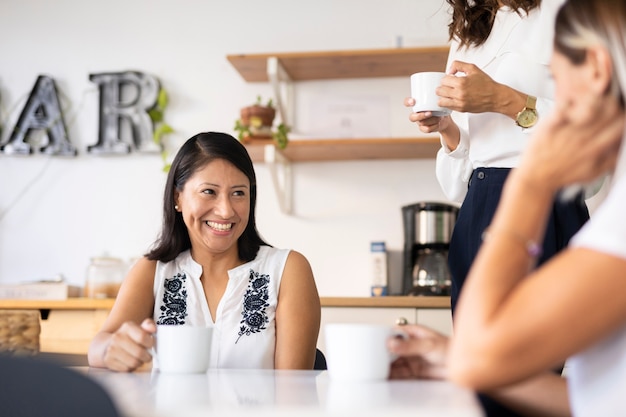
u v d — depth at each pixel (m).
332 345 1.11
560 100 0.86
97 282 3.46
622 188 0.79
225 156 1.90
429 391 0.93
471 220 1.90
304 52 3.39
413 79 1.89
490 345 0.78
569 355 0.78
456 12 1.99
